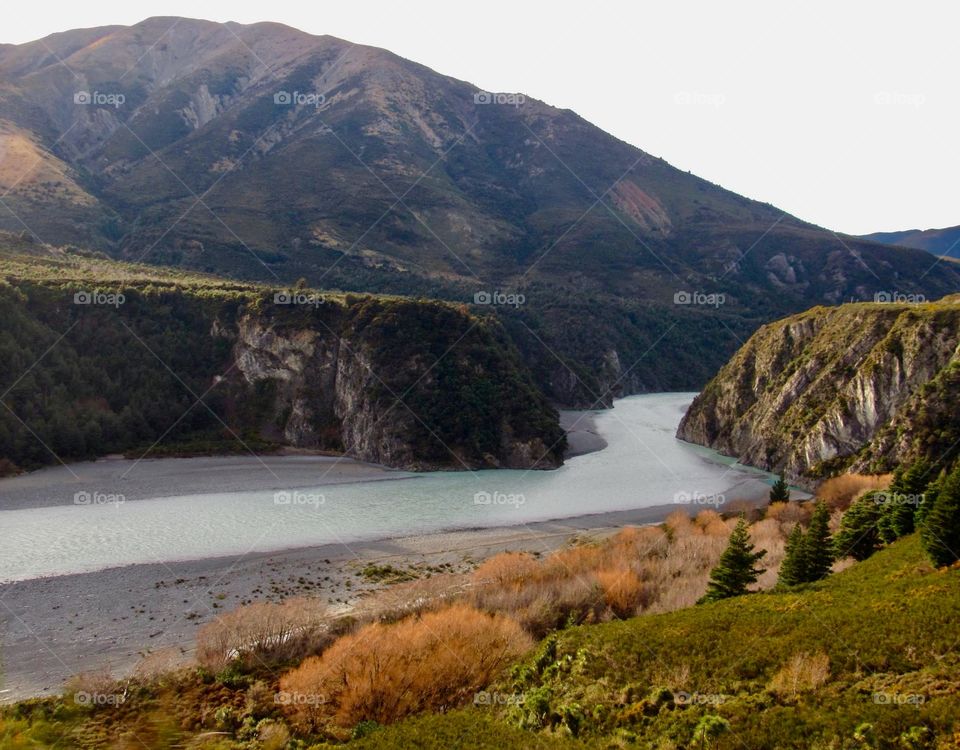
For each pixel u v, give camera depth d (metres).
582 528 60.88
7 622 36.81
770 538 49.47
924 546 32.75
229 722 25.38
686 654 25.38
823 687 20.78
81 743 19.94
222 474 76.88
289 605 36.00
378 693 26.25
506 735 21.52
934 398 67.19
